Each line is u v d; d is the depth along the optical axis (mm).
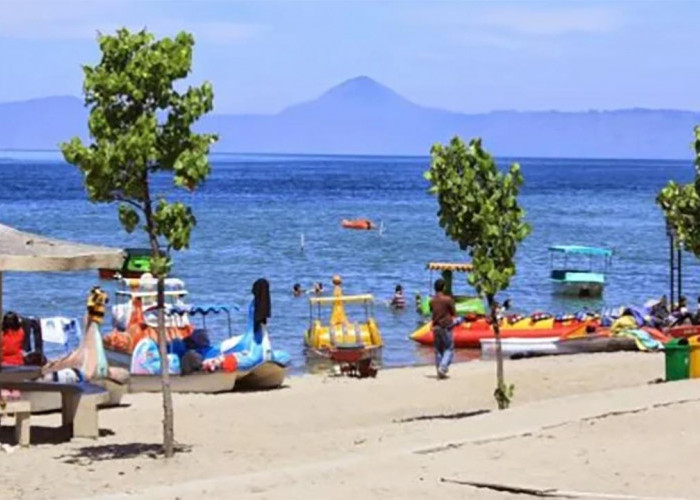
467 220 22828
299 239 87625
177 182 18000
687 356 27484
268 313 28766
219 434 21844
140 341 28172
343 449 18969
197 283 58125
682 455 17281
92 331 24453
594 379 29828
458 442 18062
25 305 48562
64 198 140000
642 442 18156
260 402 26094
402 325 46125
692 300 55125
